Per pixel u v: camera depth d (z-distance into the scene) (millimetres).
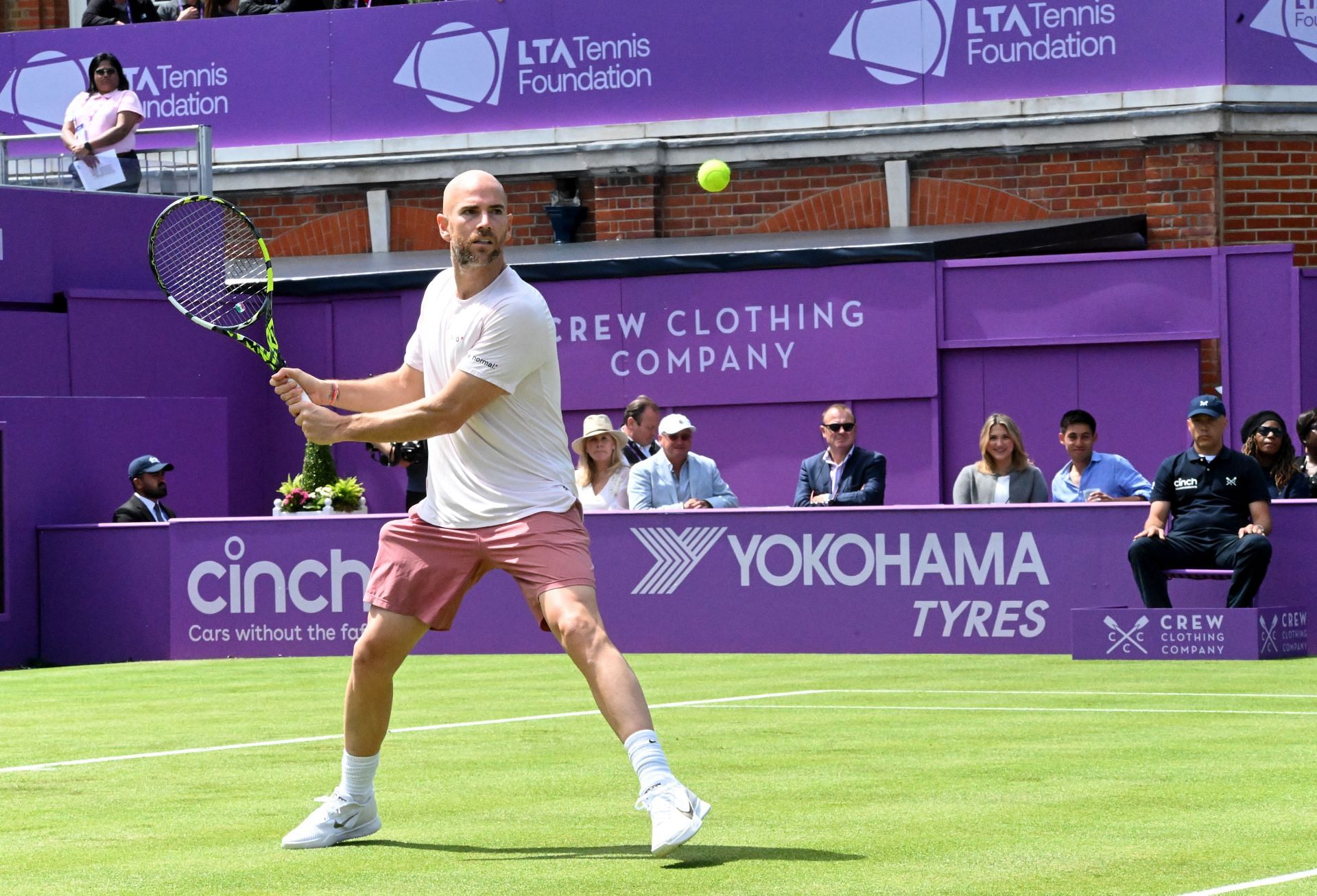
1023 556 13984
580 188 22969
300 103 23547
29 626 16484
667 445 15367
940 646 14188
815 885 5332
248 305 21203
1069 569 13875
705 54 22219
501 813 6898
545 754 8609
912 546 14258
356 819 6297
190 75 23828
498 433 6145
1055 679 11789
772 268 19781
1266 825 6312
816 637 14492
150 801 7449
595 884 5430
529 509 6129
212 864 5957
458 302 6199
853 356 19609
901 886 5301
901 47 21578
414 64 23172
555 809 6973
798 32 21922
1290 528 13469
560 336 20469
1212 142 20609
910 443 19516
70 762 8727
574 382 20453
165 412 17828
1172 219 20766
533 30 22750
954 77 21406
